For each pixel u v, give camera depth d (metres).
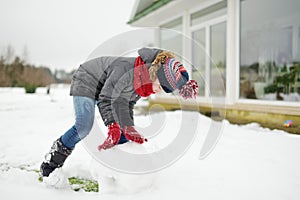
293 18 3.68
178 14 5.86
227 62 4.32
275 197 1.34
